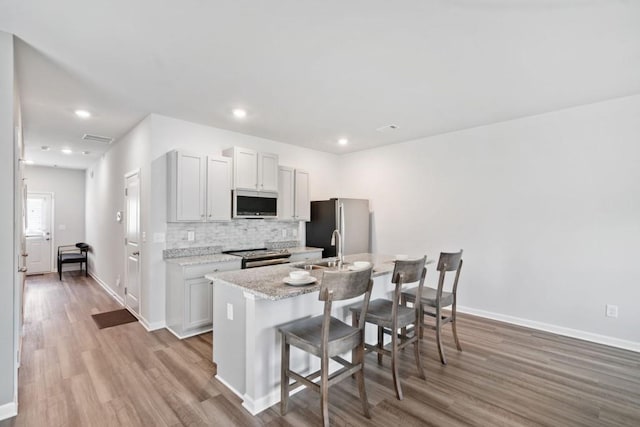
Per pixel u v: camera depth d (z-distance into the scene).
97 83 2.87
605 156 3.29
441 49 2.31
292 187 4.94
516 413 2.14
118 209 4.93
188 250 4.01
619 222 3.22
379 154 5.36
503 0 1.78
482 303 4.14
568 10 1.86
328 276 1.84
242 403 2.24
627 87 2.95
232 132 4.45
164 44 2.24
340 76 2.75
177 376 2.61
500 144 3.99
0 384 2.03
